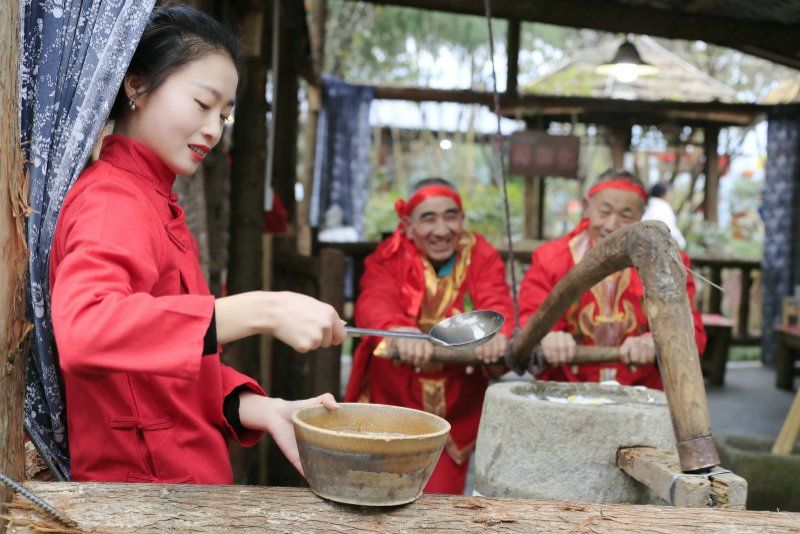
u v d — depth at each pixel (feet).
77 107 4.46
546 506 3.99
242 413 5.05
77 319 3.61
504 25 45.93
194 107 4.60
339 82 28.35
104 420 4.64
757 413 20.72
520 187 39.45
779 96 31.58
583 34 49.21
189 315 3.74
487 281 10.38
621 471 5.41
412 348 8.60
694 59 47.32
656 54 35.88
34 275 4.40
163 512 3.83
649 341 8.32
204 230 9.72
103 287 3.74
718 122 30.66
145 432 4.68
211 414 4.95
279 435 4.91
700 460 4.44
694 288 9.88
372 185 40.42
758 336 30.07
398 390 10.10
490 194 39.50
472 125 36.91
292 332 3.88
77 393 4.66
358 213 28.68
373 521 3.81
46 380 4.61
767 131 28.73
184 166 4.72
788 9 18.35
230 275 13.61
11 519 3.79
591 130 35.78
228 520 3.81
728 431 18.62
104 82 4.45
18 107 4.05
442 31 44.86
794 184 28.35
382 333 4.38
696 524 3.88
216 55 4.66
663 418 5.48
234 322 3.85
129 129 4.75
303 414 4.09
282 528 3.79
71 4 4.47
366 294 10.43
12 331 3.98
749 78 47.65
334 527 3.79
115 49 4.45
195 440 4.84
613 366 9.66
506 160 29.76
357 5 44.16
